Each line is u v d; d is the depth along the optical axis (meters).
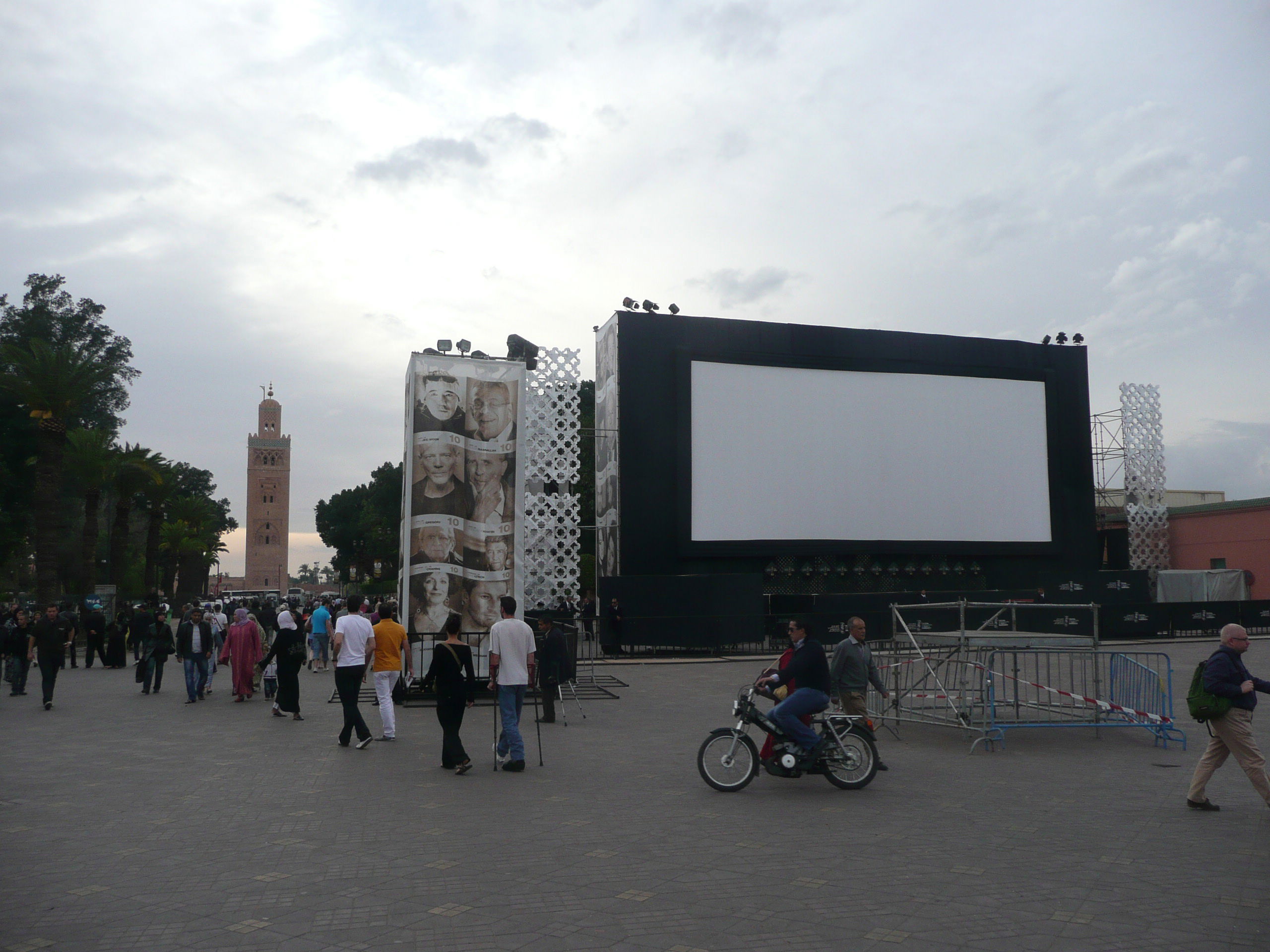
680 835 7.16
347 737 11.77
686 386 31.03
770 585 32.06
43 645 16.41
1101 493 40.19
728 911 5.35
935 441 33.62
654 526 30.75
